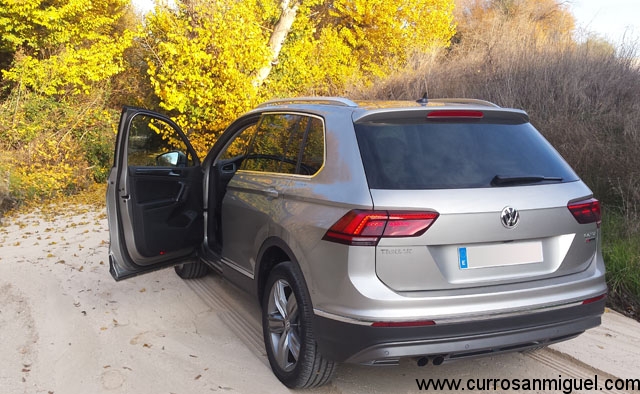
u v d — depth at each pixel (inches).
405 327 111.6
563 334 123.6
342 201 119.6
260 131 177.2
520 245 120.6
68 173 496.1
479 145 129.0
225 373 148.3
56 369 151.8
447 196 115.6
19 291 220.1
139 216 176.6
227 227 178.4
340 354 118.5
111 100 651.5
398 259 113.3
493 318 115.3
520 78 356.5
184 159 197.2
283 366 139.7
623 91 320.8
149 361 155.9
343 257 115.9
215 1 478.3
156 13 491.2
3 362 156.6
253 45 479.8
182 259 199.6
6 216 400.5
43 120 539.2
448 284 115.2
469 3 732.7
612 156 265.0
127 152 173.3
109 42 636.1
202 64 478.0
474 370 150.8
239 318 189.0
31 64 563.2
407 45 611.2
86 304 203.8
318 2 652.1
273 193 148.9
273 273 143.1
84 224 359.9
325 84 578.2
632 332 172.4
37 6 580.1
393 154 123.0
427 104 143.8
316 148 140.3
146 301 206.4
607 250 212.7
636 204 241.9
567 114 312.0
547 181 126.6
